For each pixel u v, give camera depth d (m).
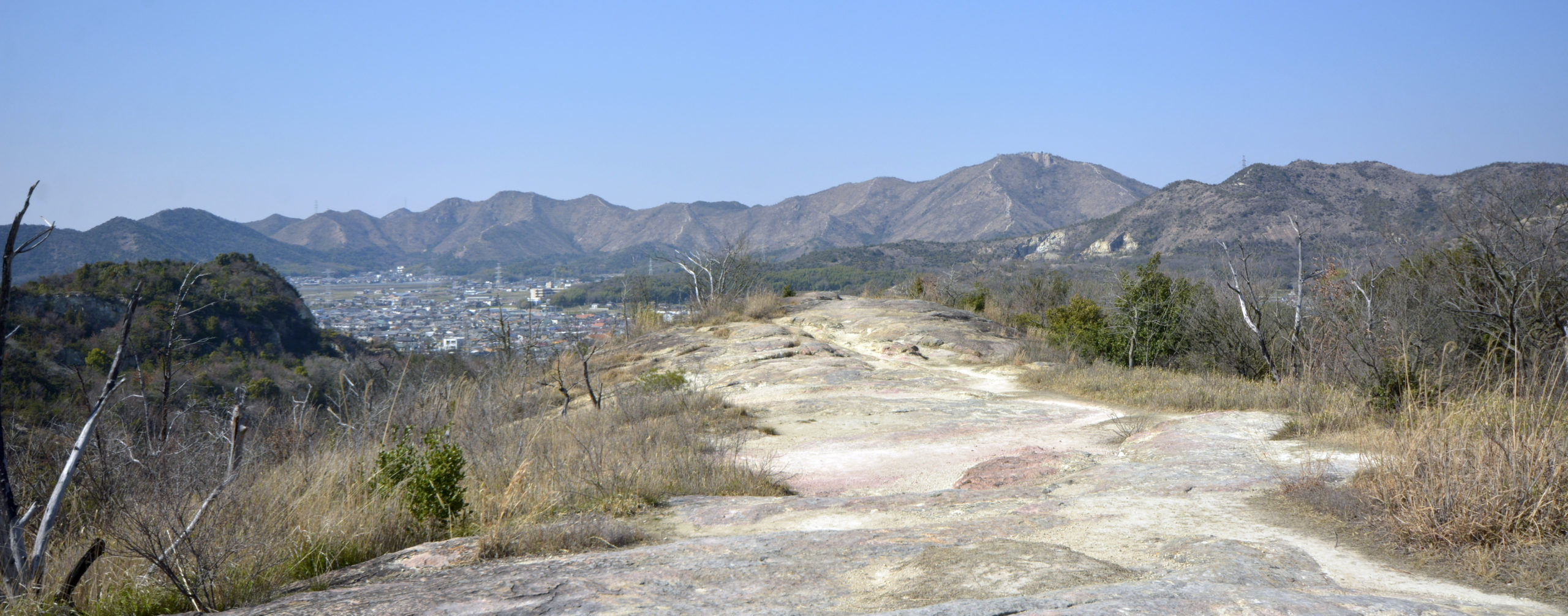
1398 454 5.93
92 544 5.46
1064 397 16.97
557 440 11.98
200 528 5.62
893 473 10.42
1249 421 11.08
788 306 31.52
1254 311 19.59
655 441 11.70
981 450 11.70
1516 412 6.07
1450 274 16.03
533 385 21.58
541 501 7.64
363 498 7.33
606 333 29.20
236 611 4.50
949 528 5.80
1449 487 5.05
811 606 4.10
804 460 11.54
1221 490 7.02
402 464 7.64
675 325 29.33
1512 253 14.91
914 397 17.23
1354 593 4.07
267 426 10.41
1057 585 4.21
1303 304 19.19
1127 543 5.32
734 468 9.83
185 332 25.27
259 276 34.72
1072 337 23.47
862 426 14.20
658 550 5.44
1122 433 11.63
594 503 7.92
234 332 29.00
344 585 5.21
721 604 4.16
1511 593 4.08
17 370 17.31
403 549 6.26
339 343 37.31
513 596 4.39
